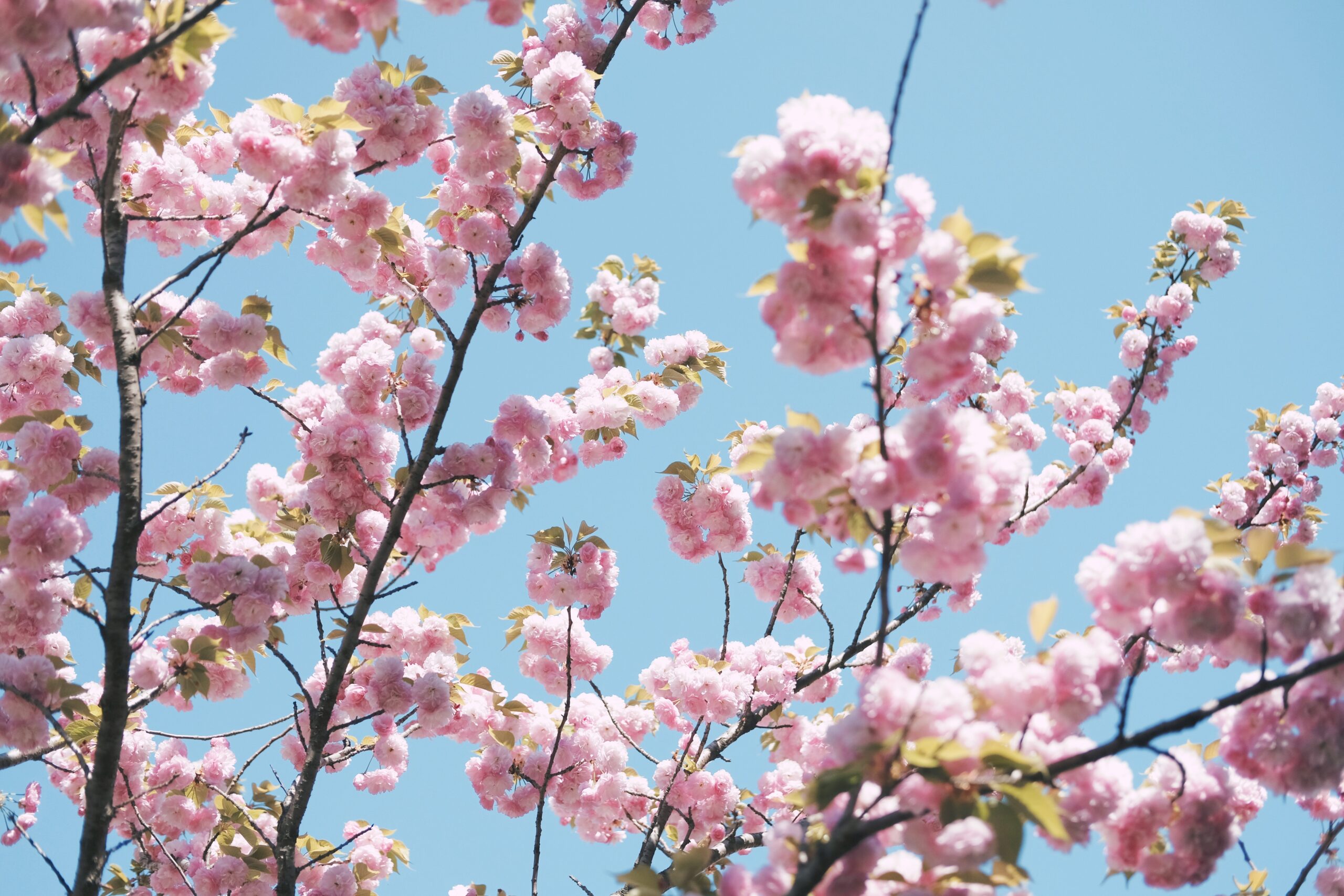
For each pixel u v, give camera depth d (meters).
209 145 5.44
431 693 5.24
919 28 2.63
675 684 6.03
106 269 4.56
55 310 5.66
